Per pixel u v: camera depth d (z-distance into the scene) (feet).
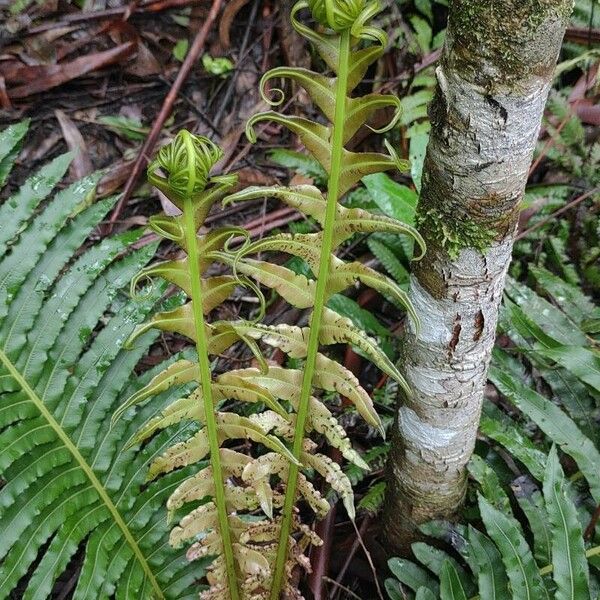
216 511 2.33
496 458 2.90
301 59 4.09
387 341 3.32
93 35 4.07
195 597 2.65
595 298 3.53
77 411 2.44
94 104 4.03
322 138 1.77
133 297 1.89
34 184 2.47
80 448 2.46
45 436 2.41
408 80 3.88
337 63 1.66
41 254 2.44
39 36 4.01
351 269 1.89
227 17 4.13
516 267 3.54
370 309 3.55
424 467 2.48
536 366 2.90
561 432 2.60
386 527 2.86
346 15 1.57
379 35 1.60
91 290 2.50
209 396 2.11
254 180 3.86
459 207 1.90
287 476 2.30
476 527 2.81
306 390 2.11
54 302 2.44
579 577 2.28
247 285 1.93
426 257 2.05
